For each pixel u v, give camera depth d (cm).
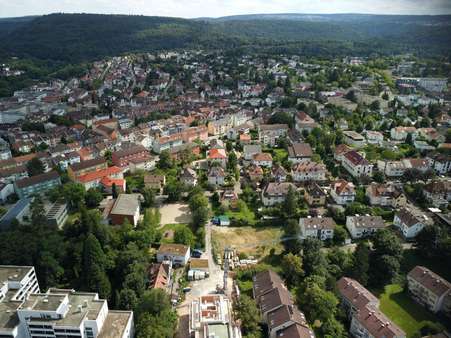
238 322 13575
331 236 19625
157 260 17738
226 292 15800
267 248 18975
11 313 12394
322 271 16162
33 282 14850
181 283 16300
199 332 12644
